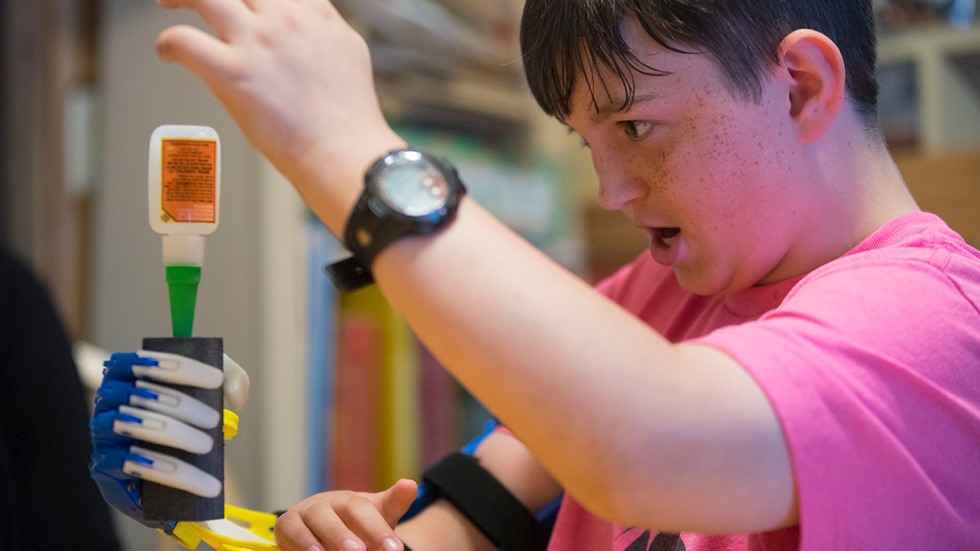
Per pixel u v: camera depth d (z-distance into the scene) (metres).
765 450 0.58
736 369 0.59
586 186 2.35
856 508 0.61
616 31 0.71
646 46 0.71
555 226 2.22
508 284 0.58
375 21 1.76
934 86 2.20
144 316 1.68
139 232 1.69
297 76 0.61
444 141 1.96
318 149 0.61
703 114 0.72
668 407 0.56
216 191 0.63
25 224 1.70
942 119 2.21
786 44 0.73
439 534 0.94
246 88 0.60
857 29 0.80
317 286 1.69
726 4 0.71
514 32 2.20
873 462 0.61
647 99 0.72
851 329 0.64
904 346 0.64
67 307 1.72
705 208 0.75
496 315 0.57
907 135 2.25
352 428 1.72
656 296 0.99
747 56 0.72
